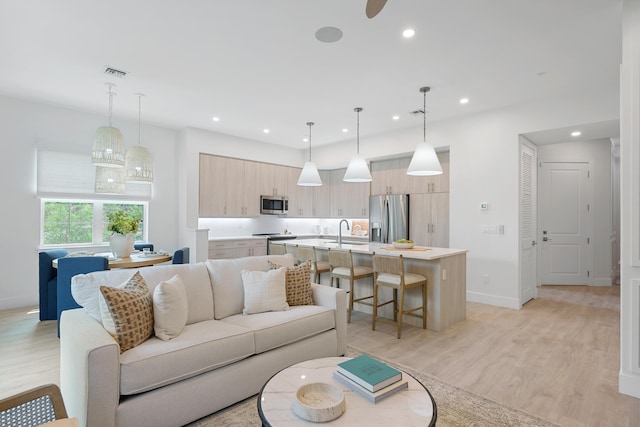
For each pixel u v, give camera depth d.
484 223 4.92
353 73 3.67
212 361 2.12
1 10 2.56
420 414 1.44
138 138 5.67
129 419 1.79
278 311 2.79
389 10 2.54
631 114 2.34
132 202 5.67
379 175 6.77
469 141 5.09
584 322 4.04
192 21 2.71
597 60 3.34
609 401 2.32
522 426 2.04
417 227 6.09
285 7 2.52
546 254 6.35
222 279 2.83
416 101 4.54
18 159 4.56
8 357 2.95
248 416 2.14
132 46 3.12
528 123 4.54
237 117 5.33
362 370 1.67
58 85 4.07
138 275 2.37
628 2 2.35
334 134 6.35
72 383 1.85
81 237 5.16
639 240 2.33
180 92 4.27
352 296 4.16
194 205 5.98
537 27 2.76
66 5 2.50
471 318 4.20
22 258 4.59
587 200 6.25
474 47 3.11
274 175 7.23
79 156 5.04
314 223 8.43
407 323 4.03
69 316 2.18
